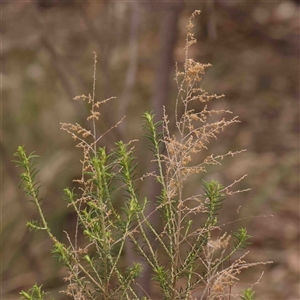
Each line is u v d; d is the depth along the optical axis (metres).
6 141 4.00
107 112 2.72
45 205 3.73
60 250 0.91
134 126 3.75
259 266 3.44
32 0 2.74
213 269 1.01
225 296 0.94
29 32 2.79
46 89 4.16
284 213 3.87
